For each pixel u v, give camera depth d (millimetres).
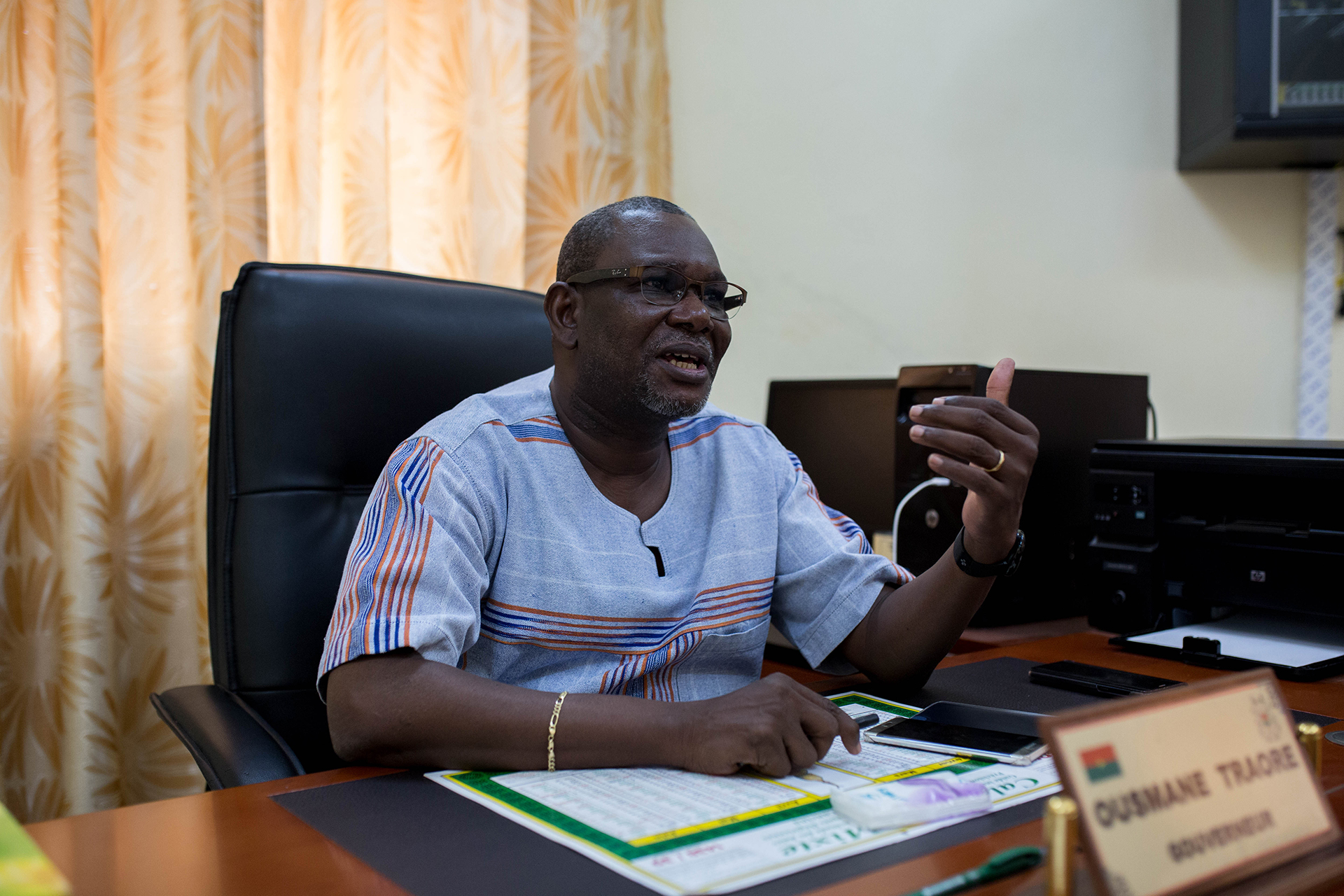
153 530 1480
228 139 1508
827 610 1073
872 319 2139
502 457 962
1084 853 455
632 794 675
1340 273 2018
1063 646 1234
